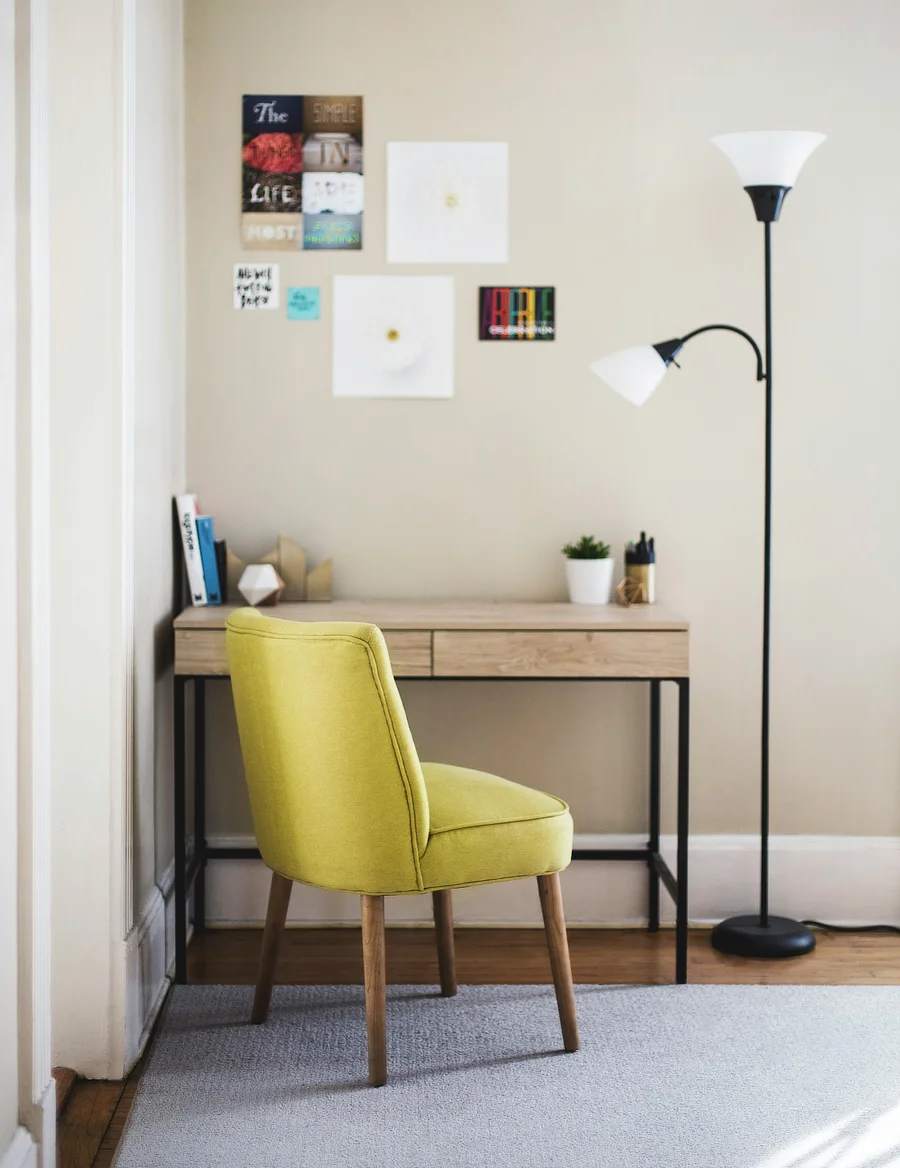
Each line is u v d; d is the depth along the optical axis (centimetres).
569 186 311
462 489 316
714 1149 207
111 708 234
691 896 320
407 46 308
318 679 219
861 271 313
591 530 317
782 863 319
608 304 313
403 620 271
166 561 287
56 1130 208
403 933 312
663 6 309
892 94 310
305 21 307
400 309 312
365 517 315
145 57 257
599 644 269
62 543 233
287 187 309
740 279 313
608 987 275
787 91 310
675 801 321
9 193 170
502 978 281
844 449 316
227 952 298
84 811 234
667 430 315
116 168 230
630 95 310
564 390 314
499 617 275
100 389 232
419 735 319
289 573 310
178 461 303
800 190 312
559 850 238
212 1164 202
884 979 281
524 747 319
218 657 271
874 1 308
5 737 174
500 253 312
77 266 231
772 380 313
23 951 183
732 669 319
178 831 273
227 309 311
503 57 309
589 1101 223
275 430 313
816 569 317
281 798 233
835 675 319
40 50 178
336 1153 205
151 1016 258
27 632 179
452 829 229
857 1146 207
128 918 240
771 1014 261
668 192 311
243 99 307
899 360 314
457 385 314
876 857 319
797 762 320
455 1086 228
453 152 310
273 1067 236
